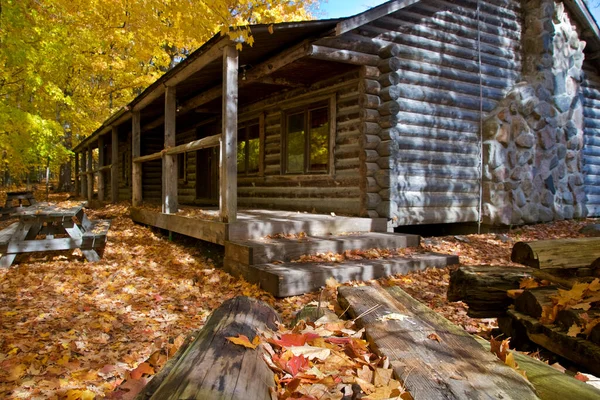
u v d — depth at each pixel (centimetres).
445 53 876
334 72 841
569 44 1020
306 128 946
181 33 827
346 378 187
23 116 1043
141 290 524
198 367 168
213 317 235
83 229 774
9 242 614
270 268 530
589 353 249
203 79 873
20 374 306
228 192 632
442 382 178
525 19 998
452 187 873
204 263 671
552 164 983
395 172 779
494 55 950
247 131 1171
